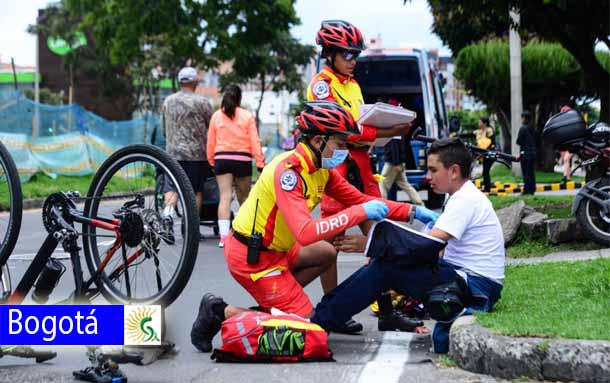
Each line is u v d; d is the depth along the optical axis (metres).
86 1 36.47
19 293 4.72
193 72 10.49
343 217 4.82
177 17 34.22
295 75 51.09
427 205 16.72
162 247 4.63
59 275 4.77
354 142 5.83
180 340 5.43
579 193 8.14
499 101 28.61
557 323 4.52
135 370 4.68
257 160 10.05
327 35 6.03
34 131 20.56
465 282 4.93
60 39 57.06
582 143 8.16
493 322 4.59
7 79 65.88
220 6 34.16
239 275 5.10
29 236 11.80
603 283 5.54
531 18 11.30
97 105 58.31
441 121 18.33
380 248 4.89
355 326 5.59
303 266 5.43
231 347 4.76
